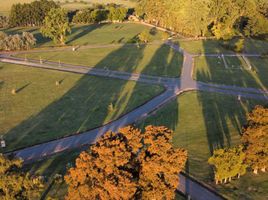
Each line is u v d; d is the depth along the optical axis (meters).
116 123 98.12
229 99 117.38
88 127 95.38
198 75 141.00
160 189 49.56
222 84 131.88
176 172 51.19
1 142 84.75
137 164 50.94
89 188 47.72
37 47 178.25
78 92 119.06
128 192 45.75
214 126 97.25
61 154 81.88
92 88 123.06
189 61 159.25
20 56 161.25
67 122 97.75
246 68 151.50
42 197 65.06
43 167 76.19
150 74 140.25
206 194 67.69
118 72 141.50
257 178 73.31
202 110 107.81
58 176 70.38
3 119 98.38
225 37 198.50
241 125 97.94
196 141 88.50
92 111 104.88
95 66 148.50
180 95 119.62
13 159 50.03
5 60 154.38
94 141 88.38
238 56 170.00
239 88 128.25
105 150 47.97
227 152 68.62
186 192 68.00
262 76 142.12
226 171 68.31
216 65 154.62
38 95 115.69
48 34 182.88
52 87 123.00
